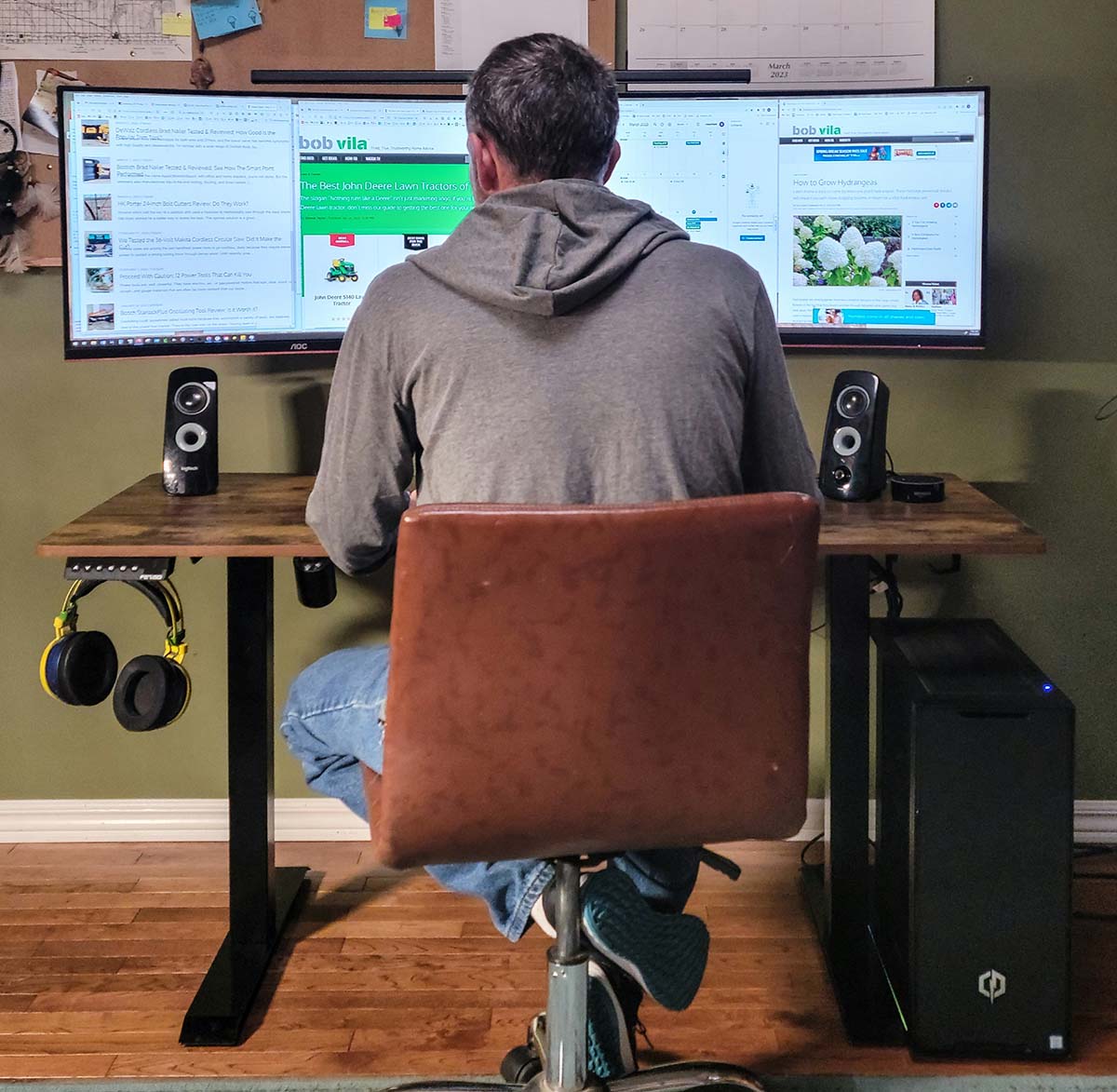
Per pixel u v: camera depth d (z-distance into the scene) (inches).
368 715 64.4
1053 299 97.5
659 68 94.7
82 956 87.6
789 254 92.0
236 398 99.7
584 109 59.2
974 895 74.2
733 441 58.3
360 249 91.4
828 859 85.8
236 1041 77.2
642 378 56.1
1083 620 101.6
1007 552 71.9
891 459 93.7
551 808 51.3
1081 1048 77.0
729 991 83.0
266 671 84.2
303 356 99.3
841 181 90.7
